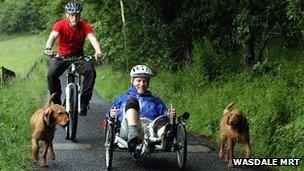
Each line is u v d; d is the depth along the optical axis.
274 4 10.48
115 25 18.59
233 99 9.98
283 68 10.32
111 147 6.92
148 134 6.85
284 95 8.38
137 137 6.54
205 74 12.03
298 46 12.12
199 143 8.85
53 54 8.63
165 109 7.41
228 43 12.80
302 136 7.09
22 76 21.34
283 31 10.96
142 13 15.39
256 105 8.83
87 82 8.60
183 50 14.34
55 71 8.64
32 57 39.16
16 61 36.34
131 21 16.78
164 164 7.43
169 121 6.91
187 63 13.67
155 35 15.16
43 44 44.03
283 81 9.29
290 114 7.93
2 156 7.07
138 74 7.38
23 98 12.78
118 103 7.43
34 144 7.06
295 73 9.73
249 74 10.73
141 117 7.29
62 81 22.00
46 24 30.28
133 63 17.00
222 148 7.64
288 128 7.44
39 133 7.03
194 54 12.62
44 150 7.32
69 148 8.35
